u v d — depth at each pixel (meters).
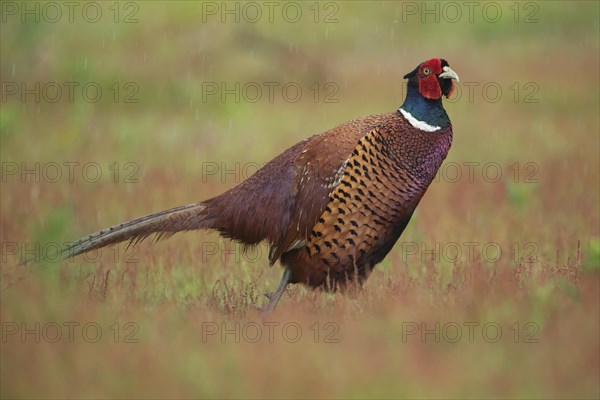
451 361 14.52
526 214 26.89
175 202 28.12
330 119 41.88
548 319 16.09
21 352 14.47
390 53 56.69
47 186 28.64
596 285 17.69
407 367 14.19
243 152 35.50
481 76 51.62
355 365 14.22
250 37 48.91
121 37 47.41
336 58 53.84
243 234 19.62
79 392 13.51
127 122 38.75
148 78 43.47
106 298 18.12
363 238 18.78
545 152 36.00
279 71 47.09
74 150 34.25
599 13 66.94
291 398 13.46
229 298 18.50
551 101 46.19
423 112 19.14
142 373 13.87
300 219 18.94
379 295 18.03
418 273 20.97
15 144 34.28
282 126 40.28
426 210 27.38
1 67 42.25
